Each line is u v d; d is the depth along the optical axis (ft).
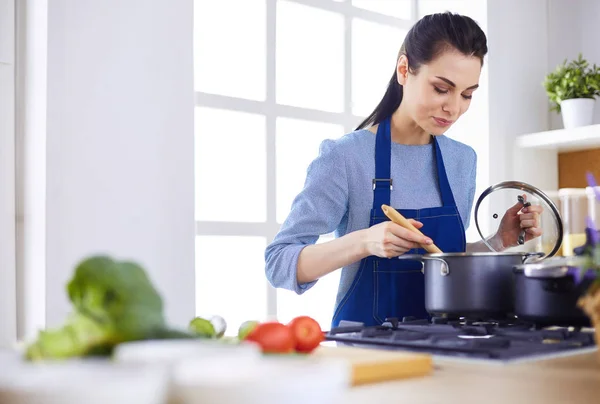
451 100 5.83
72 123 7.18
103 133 7.40
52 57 7.04
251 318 9.53
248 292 9.50
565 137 10.24
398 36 11.18
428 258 4.65
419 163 6.35
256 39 9.53
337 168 6.10
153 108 7.78
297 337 3.31
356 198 6.18
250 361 2.07
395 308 5.93
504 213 5.91
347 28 10.48
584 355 3.67
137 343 2.21
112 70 7.47
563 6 11.55
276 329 3.09
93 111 7.33
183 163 8.02
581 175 11.15
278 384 1.95
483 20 10.91
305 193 6.07
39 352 2.38
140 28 7.69
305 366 2.09
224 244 9.27
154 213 7.77
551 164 11.42
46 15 6.99
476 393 2.72
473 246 6.20
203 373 1.96
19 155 7.33
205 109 9.05
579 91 10.32
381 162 6.21
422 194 6.28
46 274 6.98
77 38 7.21
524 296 4.26
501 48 11.06
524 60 11.38
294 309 10.09
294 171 9.96
